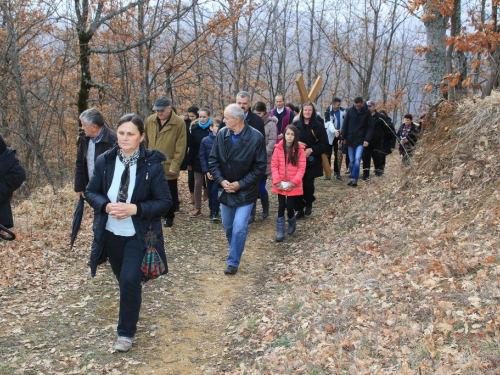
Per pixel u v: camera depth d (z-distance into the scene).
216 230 8.22
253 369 3.77
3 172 4.94
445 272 4.27
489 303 3.54
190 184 9.77
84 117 5.50
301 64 29.22
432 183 6.67
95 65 18.30
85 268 6.18
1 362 3.91
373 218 6.90
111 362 4.05
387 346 3.49
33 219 8.28
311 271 5.68
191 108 10.05
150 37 13.65
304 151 7.43
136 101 17.45
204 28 15.66
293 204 7.72
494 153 6.06
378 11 23.52
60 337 4.39
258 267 6.54
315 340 3.90
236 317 4.98
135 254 4.20
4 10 14.40
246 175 6.11
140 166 4.12
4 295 5.21
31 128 16.77
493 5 7.00
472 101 7.25
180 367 4.04
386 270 4.81
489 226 4.85
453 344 3.24
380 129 12.02
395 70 28.88
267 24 23.77
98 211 4.13
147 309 5.13
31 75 16.53
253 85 24.98
